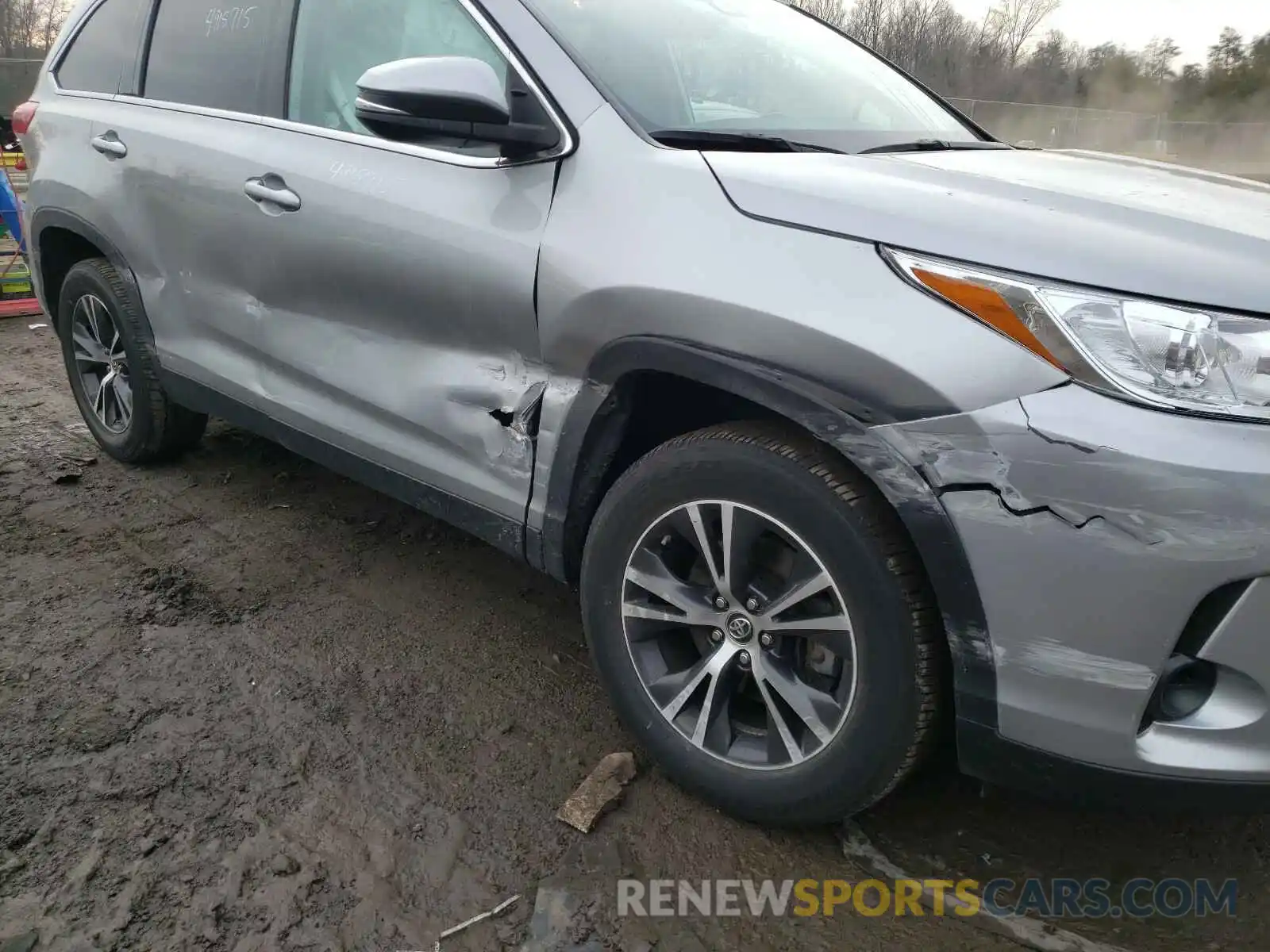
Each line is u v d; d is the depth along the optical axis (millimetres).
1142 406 1413
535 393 2107
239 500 3543
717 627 1927
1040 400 1457
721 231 1769
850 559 1658
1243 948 1702
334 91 2541
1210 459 1369
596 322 1913
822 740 1805
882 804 2043
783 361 1657
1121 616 1448
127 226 3207
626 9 2418
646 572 1993
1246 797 1498
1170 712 1525
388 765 2166
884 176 1778
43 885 1816
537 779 2133
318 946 1704
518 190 2070
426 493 2469
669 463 1894
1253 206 1781
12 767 2119
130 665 2512
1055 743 1565
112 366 3672
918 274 1569
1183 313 1424
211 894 1806
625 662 2074
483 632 2723
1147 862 1906
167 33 3154
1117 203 1681
